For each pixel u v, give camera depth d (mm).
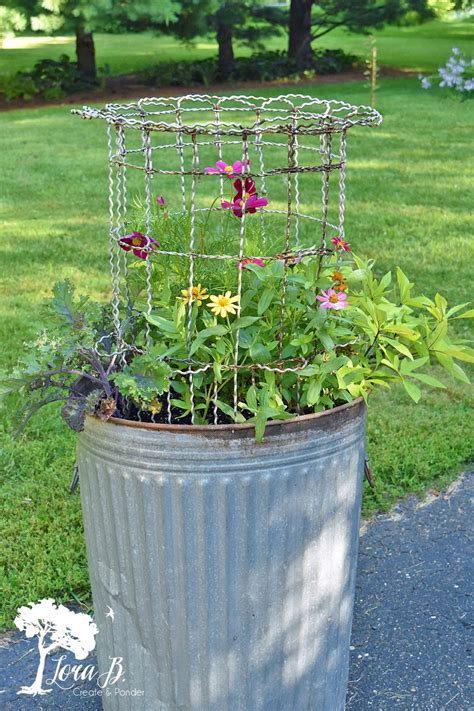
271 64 17047
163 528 1657
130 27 15930
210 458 1582
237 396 1812
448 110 12383
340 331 1712
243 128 1720
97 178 8234
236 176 1620
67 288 1750
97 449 1680
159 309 1789
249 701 1836
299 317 1756
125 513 1692
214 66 16984
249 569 1688
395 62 19078
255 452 1593
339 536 1789
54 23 14086
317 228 5988
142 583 1743
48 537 2771
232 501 1620
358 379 1705
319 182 7789
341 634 1924
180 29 16031
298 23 17219
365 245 5734
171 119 11469
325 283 1713
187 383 1748
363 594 2605
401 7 17406
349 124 1660
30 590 2518
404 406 3623
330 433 1652
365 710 2176
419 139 10086
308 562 1747
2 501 3002
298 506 1673
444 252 5586
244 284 1808
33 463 3213
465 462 3270
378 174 8148
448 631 2443
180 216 1867
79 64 16188
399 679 2277
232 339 1687
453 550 2791
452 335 4184
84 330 1704
